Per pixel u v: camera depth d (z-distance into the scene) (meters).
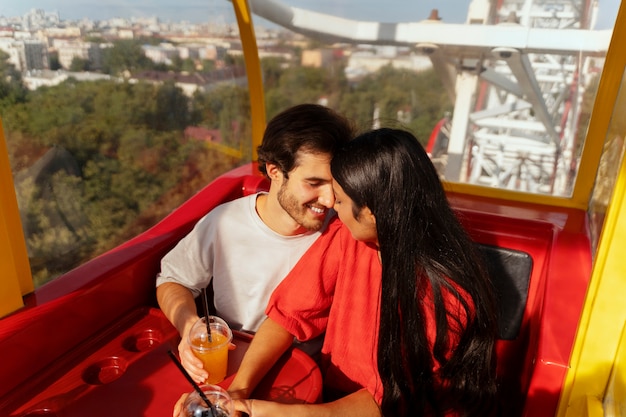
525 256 1.58
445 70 2.41
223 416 0.95
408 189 1.07
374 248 1.25
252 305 1.46
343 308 1.24
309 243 1.43
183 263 1.48
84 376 1.19
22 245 1.20
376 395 1.15
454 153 2.49
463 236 1.16
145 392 1.13
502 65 2.29
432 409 1.20
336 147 1.22
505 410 1.56
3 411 1.07
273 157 1.27
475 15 2.10
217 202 1.83
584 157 1.73
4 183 1.12
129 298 1.46
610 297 0.99
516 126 2.32
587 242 1.56
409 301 1.11
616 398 0.98
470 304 1.13
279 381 1.18
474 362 1.16
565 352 1.09
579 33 1.89
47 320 1.19
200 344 1.16
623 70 1.52
